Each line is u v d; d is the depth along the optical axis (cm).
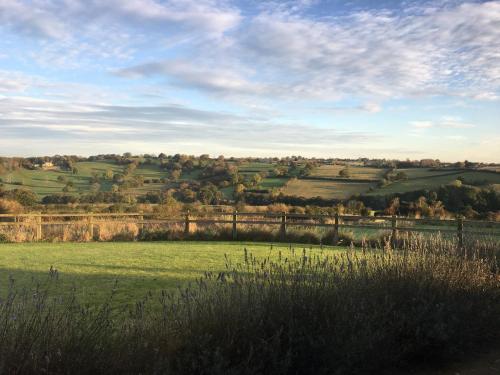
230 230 1711
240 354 348
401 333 439
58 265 1038
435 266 564
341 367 364
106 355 318
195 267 998
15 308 333
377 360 400
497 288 590
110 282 822
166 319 374
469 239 809
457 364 441
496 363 442
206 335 338
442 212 2916
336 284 454
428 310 455
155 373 299
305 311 398
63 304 520
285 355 353
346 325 389
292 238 1638
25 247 1441
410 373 418
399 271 527
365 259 539
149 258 1154
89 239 1673
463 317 479
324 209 3122
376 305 437
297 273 455
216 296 407
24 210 2706
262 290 417
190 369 323
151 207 2792
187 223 1731
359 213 3130
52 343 307
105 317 354
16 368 287
